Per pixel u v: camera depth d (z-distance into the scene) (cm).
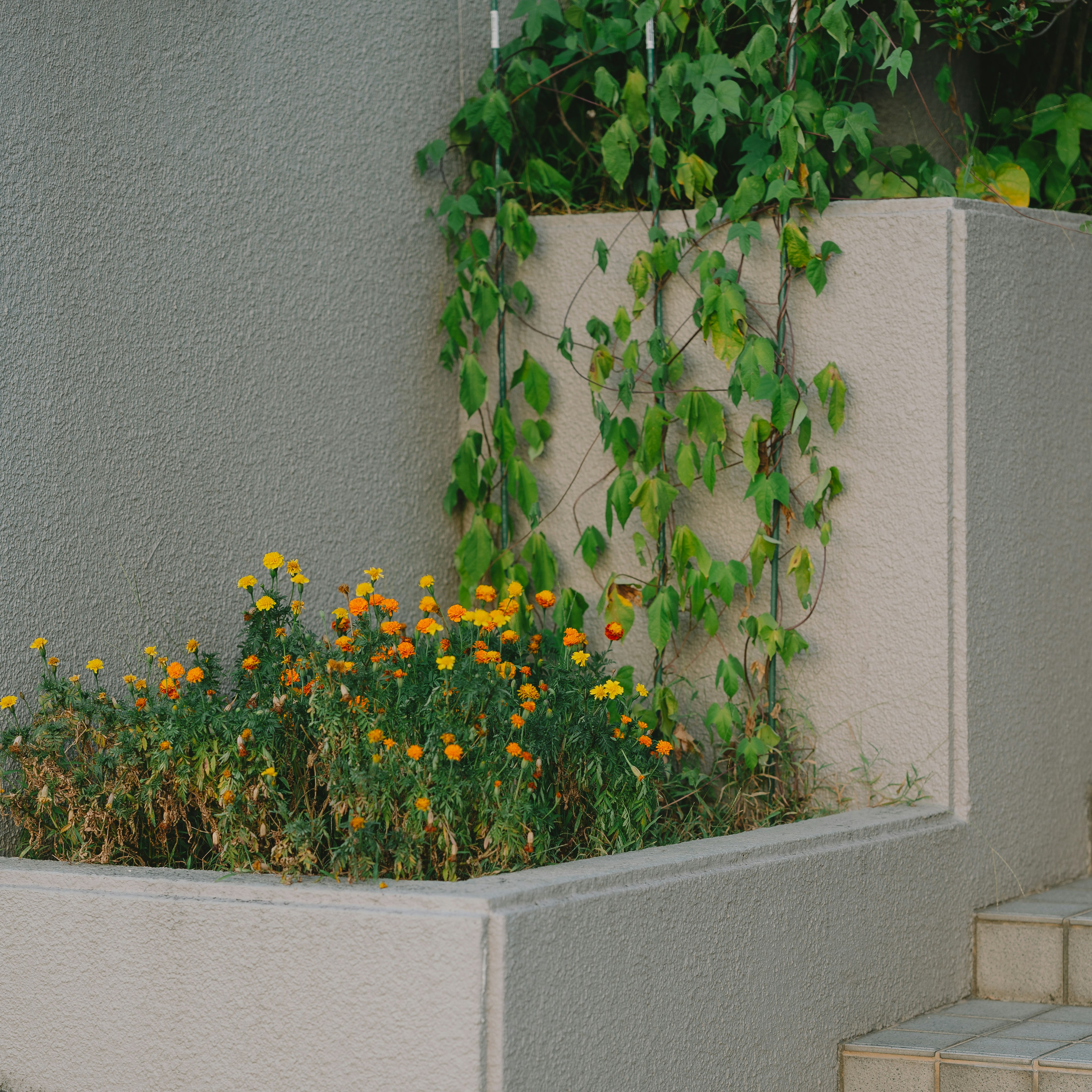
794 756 403
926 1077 334
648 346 424
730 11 426
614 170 425
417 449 443
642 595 420
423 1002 263
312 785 335
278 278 399
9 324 329
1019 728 407
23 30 334
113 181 354
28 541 333
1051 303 421
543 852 317
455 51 458
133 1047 289
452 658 317
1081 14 466
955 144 468
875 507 392
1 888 303
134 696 356
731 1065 314
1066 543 429
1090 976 376
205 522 377
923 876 374
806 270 395
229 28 386
